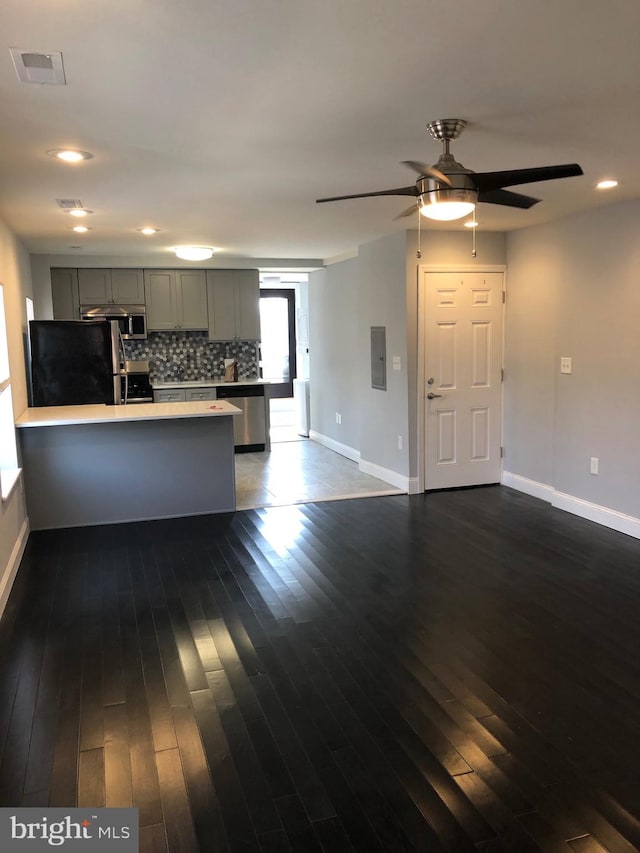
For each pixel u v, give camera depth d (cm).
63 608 349
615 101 243
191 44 191
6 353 435
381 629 319
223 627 323
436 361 570
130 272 738
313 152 305
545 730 238
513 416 583
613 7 172
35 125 260
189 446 521
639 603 345
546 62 207
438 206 265
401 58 203
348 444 756
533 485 563
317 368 848
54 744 233
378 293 604
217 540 463
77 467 496
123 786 211
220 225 509
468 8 172
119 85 221
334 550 437
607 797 204
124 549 446
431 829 191
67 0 164
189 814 198
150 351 795
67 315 718
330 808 200
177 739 235
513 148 306
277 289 1082
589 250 475
